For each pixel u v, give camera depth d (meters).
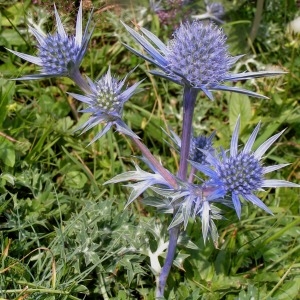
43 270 0.26
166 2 0.39
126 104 0.36
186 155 0.22
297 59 0.40
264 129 0.36
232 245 0.28
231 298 0.27
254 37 0.40
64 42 0.21
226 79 0.21
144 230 0.26
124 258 0.26
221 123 0.36
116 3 0.37
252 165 0.21
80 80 0.21
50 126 0.31
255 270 0.29
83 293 0.26
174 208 0.23
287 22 0.43
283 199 0.32
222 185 0.20
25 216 0.28
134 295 0.28
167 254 0.25
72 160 0.32
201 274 0.28
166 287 0.27
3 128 0.31
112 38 0.39
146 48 0.21
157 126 0.35
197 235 0.29
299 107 0.37
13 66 0.35
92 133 0.34
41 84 0.36
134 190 0.22
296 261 0.29
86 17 0.33
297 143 0.36
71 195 0.30
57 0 0.31
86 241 0.25
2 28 0.37
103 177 0.32
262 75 0.20
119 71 0.38
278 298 0.27
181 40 0.21
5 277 0.24
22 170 0.30
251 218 0.30
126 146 0.34
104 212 0.27
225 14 0.42
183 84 0.20
